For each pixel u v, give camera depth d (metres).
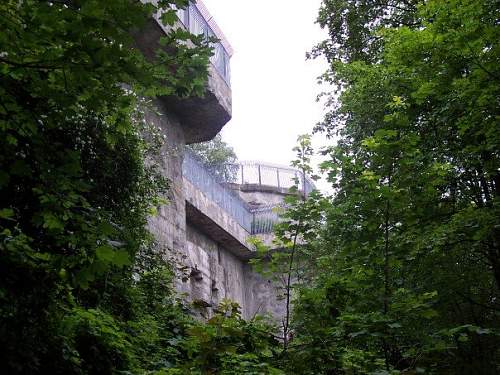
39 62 3.64
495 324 12.14
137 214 9.34
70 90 4.00
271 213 22.83
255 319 6.39
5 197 4.44
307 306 6.02
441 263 11.34
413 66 10.59
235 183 27.02
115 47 3.62
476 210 10.26
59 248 4.49
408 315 5.75
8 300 4.18
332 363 5.64
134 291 8.14
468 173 11.95
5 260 4.13
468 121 9.91
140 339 7.27
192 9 15.06
